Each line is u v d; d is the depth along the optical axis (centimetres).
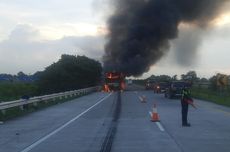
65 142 1808
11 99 4469
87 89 7956
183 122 2461
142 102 5022
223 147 1662
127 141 1833
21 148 1645
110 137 1966
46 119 2892
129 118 2972
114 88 8988
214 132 2159
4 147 1670
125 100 5500
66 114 3312
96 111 3634
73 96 6188
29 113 3400
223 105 4519
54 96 4853
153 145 1716
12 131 2208
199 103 4919
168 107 4156
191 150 1588
